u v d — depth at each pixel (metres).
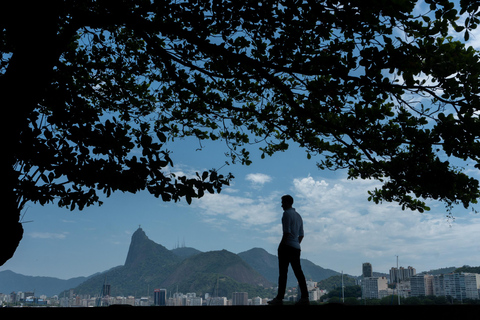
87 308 2.33
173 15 5.96
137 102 7.85
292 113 7.36
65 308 2.32
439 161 6.38
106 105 7.92
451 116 5.79
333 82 5.72
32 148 4.84
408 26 5.19
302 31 5.78
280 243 6.55
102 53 7.72
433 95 5.45
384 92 5.55
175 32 5.10
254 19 5.73
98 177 5.18
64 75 6.62
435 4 4.84
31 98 4.39
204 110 7.51
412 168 6.48
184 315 2.32
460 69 5.18
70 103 5.80
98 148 5.46
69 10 4.91
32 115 5.20
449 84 5.28
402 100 5.78
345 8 4.96
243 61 5.34
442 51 5.27
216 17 5.97
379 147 6.44
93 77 7.36
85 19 4.86
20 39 4.33
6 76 4.30
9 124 4.19
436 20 5.04
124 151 5.51
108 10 5.61
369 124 6.39
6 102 4.16
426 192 6.88
